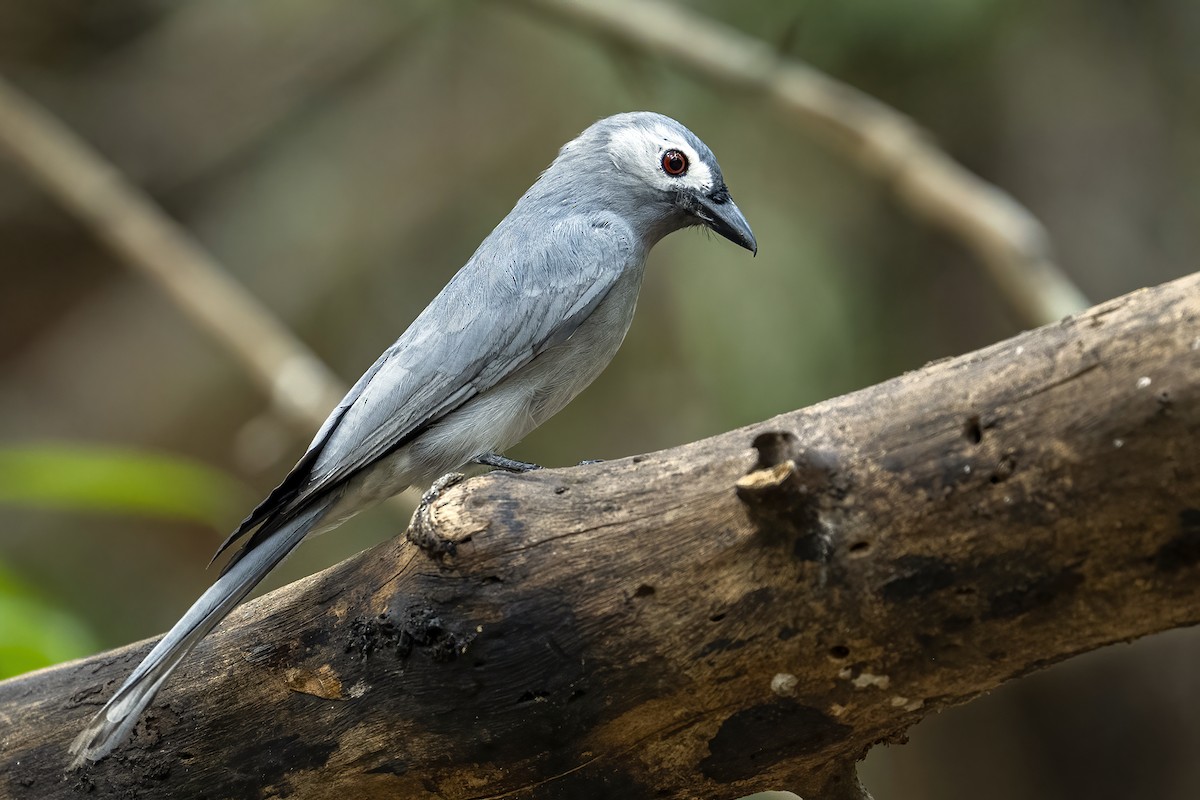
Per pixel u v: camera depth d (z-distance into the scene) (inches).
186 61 648.4
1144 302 175.5
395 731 212.4
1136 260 511.5
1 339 668.1
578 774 210.4
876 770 552.1
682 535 197.9
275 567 239.3
